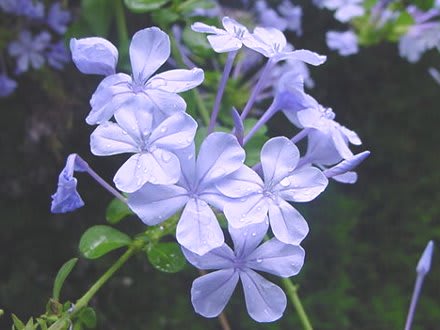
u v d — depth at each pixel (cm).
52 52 48
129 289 57
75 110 52
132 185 29
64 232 57
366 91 71
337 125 33
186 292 59
